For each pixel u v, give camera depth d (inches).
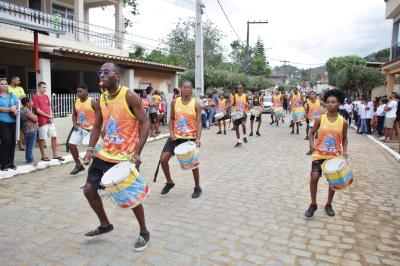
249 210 214.8
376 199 242.2
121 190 148.6
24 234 176.1
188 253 158.6
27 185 261.9
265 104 1194.0
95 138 165.6
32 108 324.8
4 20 377.1
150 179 285.0
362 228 190.9
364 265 151.3
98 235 174.2
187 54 1393.9
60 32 439.2
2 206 215.8
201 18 674.8
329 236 179.6
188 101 235.8
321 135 203.2
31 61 561.9
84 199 229.9
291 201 233.9
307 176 303.3
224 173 310.3
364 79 1196.5
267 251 162.1
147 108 522.9
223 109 596.4
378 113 598.5
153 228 184.5
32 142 317.1
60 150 400.2
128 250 160.6
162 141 510.6
